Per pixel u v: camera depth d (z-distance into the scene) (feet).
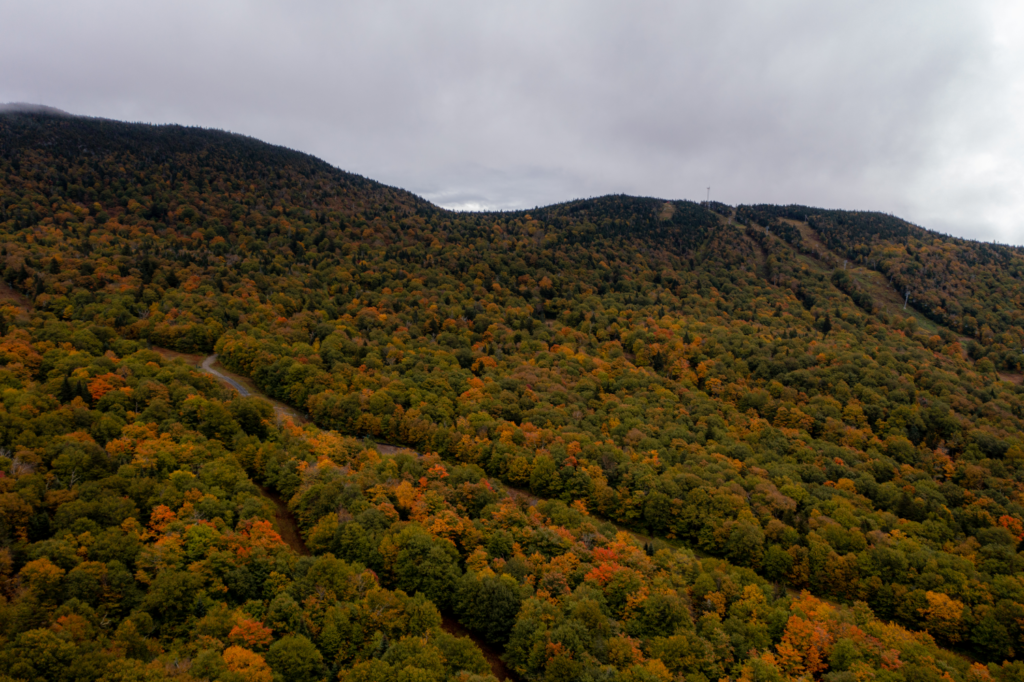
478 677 192.65
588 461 394.73
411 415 432.25
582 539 298.76
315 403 439.22
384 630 216.54
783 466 415.85
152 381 372.17
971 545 336.08
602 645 222.48
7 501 212.64
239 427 354.33
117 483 249.96
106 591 198.90
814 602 272.51
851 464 435.94
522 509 332.19
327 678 193.98
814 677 233.76
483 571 258.78
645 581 263.70
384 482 316.40
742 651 232.73
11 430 266.57
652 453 418.51
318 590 224.53
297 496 300.81
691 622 240.73
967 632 273.54
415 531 269.64
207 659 175.73
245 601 221.46
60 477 246.06
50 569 191.52
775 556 318.45
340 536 268.21
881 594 295.48
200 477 281.54
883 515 358.84
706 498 357.61
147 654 182.09
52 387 333.62
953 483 419.33
